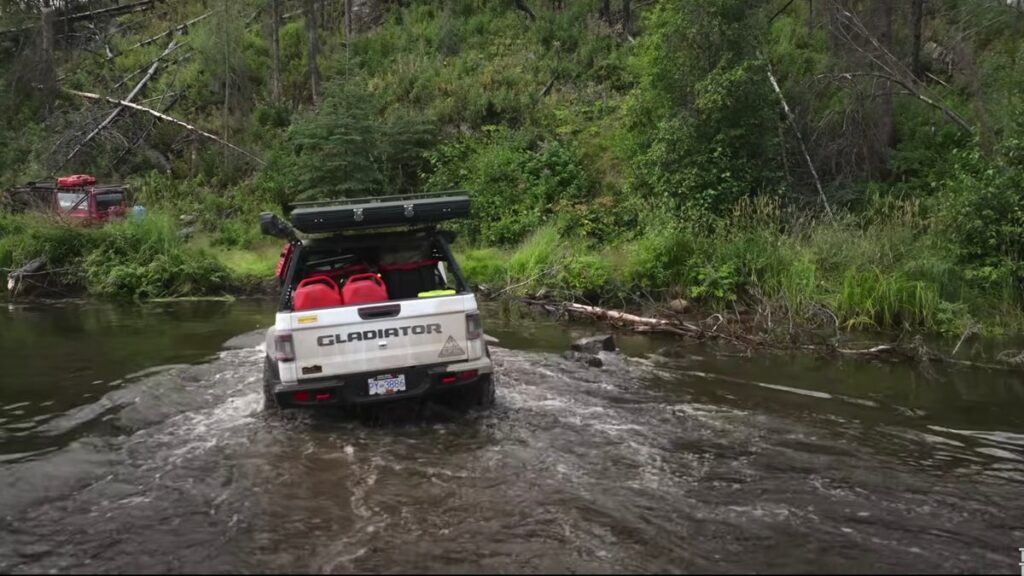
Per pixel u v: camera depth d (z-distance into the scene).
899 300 11.19
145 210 17.22
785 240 12.90
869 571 4.05
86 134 22.81
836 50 16.88
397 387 6.14
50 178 20.66
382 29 27.09
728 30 14.80
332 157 18.27
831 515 4.76
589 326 11.51
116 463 5.66
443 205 6.38
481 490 5.04
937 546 4.36
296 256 6.65
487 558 4.12
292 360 6.01
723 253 12.70
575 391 7.56
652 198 15.61
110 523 4.64
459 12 27.36
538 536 4.39
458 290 6.72
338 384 6.04
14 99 24.59
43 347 9.98
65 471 5.53
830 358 9.53
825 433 6.46
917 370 8.93
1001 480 5.44
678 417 6.79
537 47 24.16
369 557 4.14
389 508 4.77
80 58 27.25
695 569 4.04
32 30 26.66
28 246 15.73
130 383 8.00
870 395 7.81
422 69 23.38
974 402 7.59
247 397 7.32
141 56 26.98
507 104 20.94
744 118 14.58
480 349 6.37
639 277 13.03
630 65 20.84
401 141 19.66
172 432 6.29
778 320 11.35
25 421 6.84
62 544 4.39
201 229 18.30
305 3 26.75
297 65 25.78
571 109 20.62
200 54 24.80
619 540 4.36
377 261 7.12
